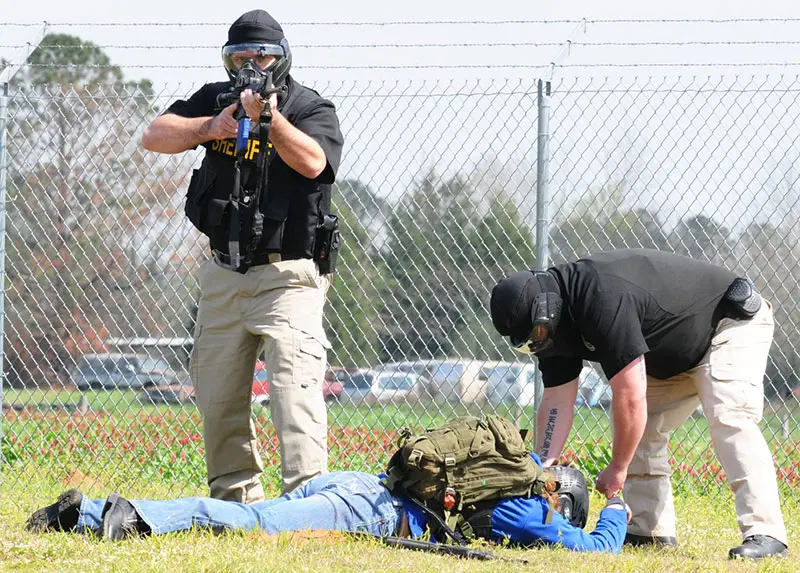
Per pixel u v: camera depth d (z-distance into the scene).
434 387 24.06
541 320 16.02
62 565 13.03
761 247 23.39
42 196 25.53
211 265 18.28
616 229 23.28
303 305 17.84
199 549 13.73
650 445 18.14
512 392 23.78
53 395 25.69
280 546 14.30
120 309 25.61
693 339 16.72
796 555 16.77
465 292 23.94
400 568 13.31
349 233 24.14
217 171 17.84
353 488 15.94
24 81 29.53
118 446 25.52
